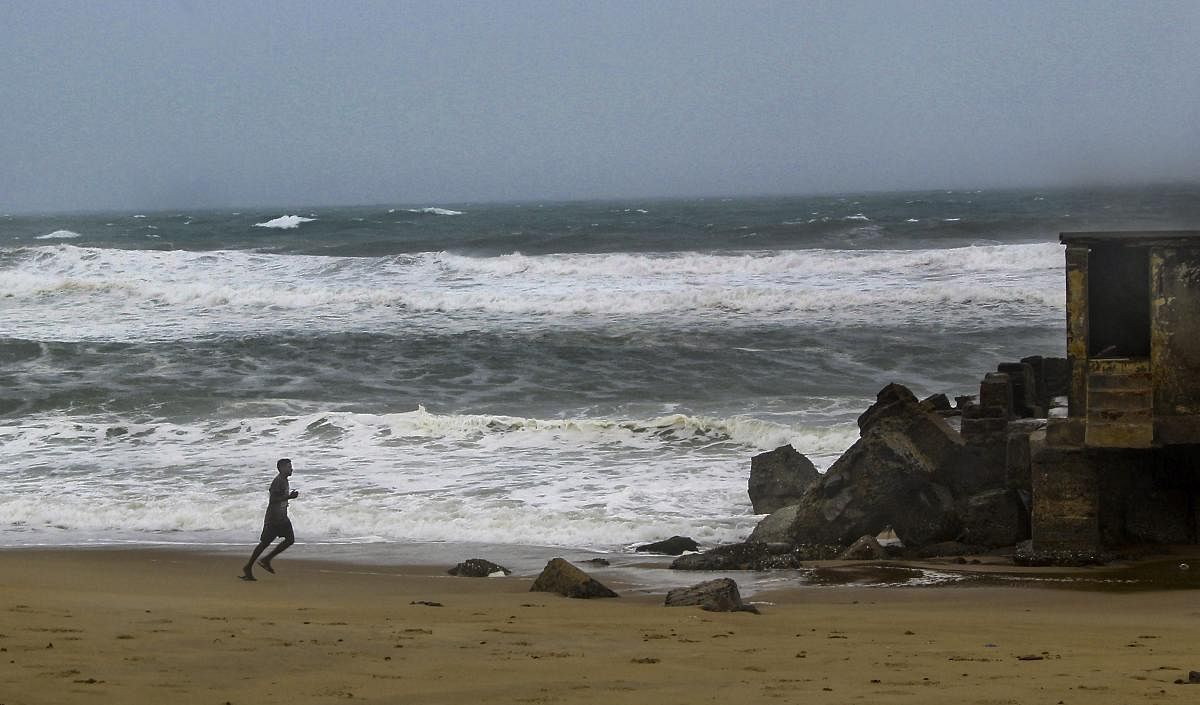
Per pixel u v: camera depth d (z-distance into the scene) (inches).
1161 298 1569.9
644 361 3531.0
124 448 2568.9
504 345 3818.9
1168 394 1572.3
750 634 1145.4
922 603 1405.0
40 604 1249.4
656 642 1082.1
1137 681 853.8
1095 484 1604.3
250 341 3939.5
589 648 1037.2
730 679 882.8
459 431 2610.7
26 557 1781.5
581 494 2126.0
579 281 4982.8
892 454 1793.8
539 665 939.3
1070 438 1611.7
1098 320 1740.9
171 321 4387.3
